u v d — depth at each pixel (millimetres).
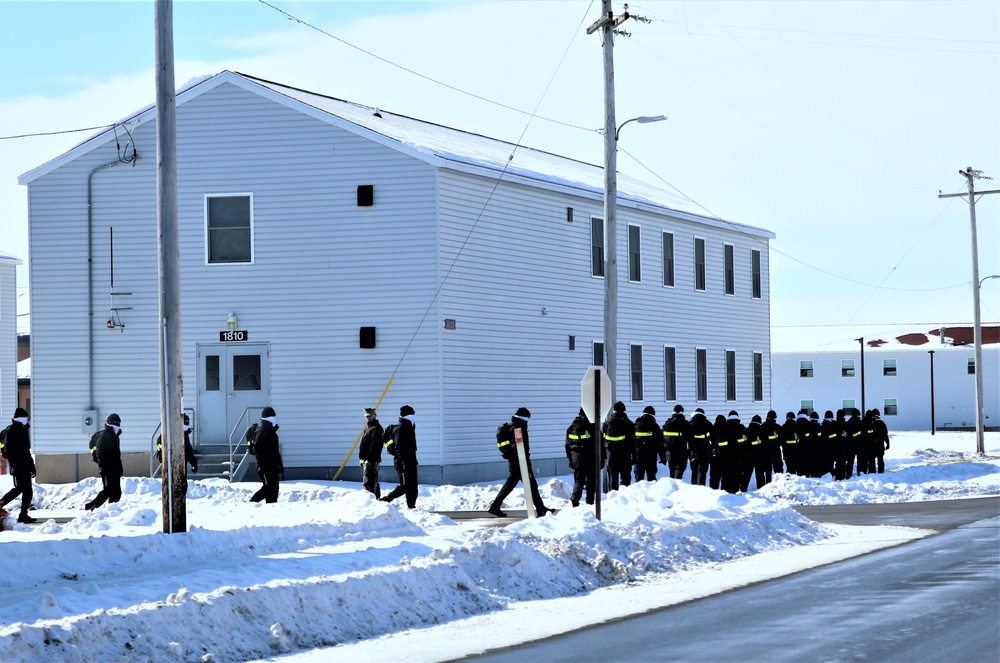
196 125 31281
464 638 11312
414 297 30266
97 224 31672
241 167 31078
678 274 41656
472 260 31484
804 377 92312
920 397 89250
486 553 14406
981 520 21766
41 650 9375
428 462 30016
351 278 30547
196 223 31203
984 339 93188
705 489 22516
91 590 11984
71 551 15742
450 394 30422
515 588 13953
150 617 10273
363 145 30625
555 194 35250
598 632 11383
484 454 31609
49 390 31750
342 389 30500
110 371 31516
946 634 10328
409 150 30141
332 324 30609
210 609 10750
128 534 18562
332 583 12031
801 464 34125
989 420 88000
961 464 38750
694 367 42375
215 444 30922
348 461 30297
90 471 31562
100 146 31672
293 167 30891
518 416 23188
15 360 52062
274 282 30859
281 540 18109
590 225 36969
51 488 27953
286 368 30750
